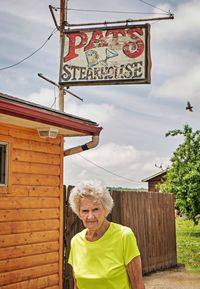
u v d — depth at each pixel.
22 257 8.19
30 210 8.46
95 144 9.33
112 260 3.30
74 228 10.15
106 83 12.56
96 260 3.33
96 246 3.35
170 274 13.66
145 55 12.34
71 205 3.39
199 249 19.48
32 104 7.39
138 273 3.33
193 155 24.02
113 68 12.55
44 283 8.66
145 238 13.54
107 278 3.28
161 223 14.72
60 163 9.29
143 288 3.34
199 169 23.64
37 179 8.68
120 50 12.53
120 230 3.37
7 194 7.96
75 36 12.94
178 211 24.70
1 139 7.89
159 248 14.38
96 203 3.29
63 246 9.78
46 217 8.85
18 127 8.23
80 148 9.40
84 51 12.82
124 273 3.32
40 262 8.61
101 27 12.74
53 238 9.01
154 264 13.97
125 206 12.55
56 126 8.27
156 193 14.55
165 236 14.88
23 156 8.37
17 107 7.08
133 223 12.90
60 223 9.21
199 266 15.18
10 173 8.04
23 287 8.16
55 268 9.01
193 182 23.55
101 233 3.38
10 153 8.06
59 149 9.29
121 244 3.33
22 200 8.29
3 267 7.77
